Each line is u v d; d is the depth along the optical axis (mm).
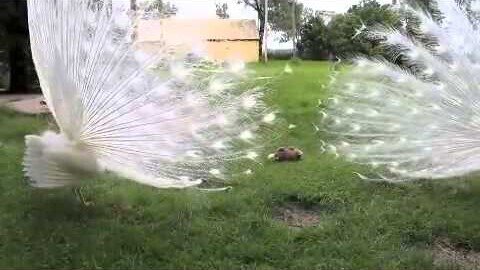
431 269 3674
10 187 5148
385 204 4844
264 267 3648
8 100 12180
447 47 4965
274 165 6086
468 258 3965
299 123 7617
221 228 4223
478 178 5461
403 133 5199
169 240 4008
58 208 4598
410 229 4297
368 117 5656
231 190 5113
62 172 4258
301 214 4781
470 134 4762
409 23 5305
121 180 5438
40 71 4418
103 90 4105
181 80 4230
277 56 23656
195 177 4461
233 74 4328
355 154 5531
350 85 6004
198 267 3668
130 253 3861
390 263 3709
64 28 4117
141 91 4180
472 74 4730
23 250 3830
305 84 9117
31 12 4492
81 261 3711
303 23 23281
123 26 4230
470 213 4660
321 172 5762
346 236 4133
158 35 4254
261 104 4625
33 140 4203
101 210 4613
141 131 4195
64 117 4105
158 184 4430
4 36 15117
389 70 5457
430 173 5090
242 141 4586
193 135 4293
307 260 3760
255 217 4426
